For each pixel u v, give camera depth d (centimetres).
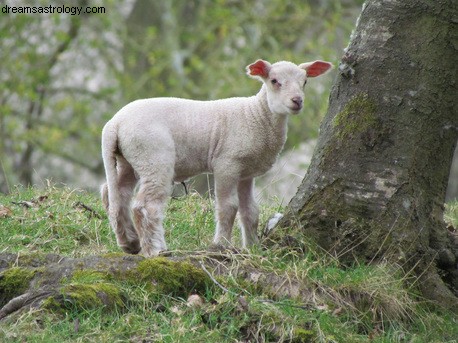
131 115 1337
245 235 1412
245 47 3372
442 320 1229
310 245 1307
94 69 3541
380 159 1313
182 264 1195
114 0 3484
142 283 1166
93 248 1418
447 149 1345
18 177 3431
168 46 3472
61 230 1462
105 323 1102
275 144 1396
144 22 3684
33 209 1558
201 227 1507
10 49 3400
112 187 1338
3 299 1164
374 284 1224
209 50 3659
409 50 1326
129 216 1391
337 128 1347
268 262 1241
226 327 1113
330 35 3334
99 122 3525
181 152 1367
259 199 1694
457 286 1341
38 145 3397
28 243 1425
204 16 3556
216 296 1166
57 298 1102
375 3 1359
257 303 1151
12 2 3331
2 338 1044
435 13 1326
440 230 1345
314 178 1349
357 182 1314
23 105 3541
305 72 1410
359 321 1180
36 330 1066
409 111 1318
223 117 1384
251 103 1395
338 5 3359
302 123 3353
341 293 1212
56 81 3597
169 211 1606
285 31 3531
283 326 1116
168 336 1081
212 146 1377
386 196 1303
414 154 1314
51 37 3453
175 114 1366
